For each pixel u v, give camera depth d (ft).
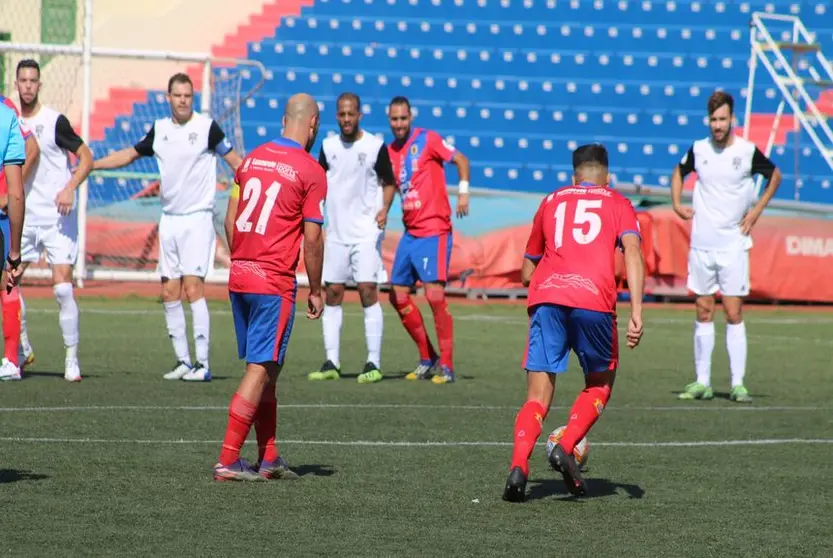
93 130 239.30
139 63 252.62
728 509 52.70
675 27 263.70
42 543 42.83
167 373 97.14
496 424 76.18
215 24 265.34
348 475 58.18
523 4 269.64
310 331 137.28
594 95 251.80
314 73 253.85
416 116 247.29
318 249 56.44
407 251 99.50
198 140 93.86
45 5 251.19
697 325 94.32
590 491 56.08
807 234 184.03
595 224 53.98
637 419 81.00
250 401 55.47
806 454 67.92
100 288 176.76
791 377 108.58
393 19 269.23
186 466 58.85
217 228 180.04
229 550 42.80
